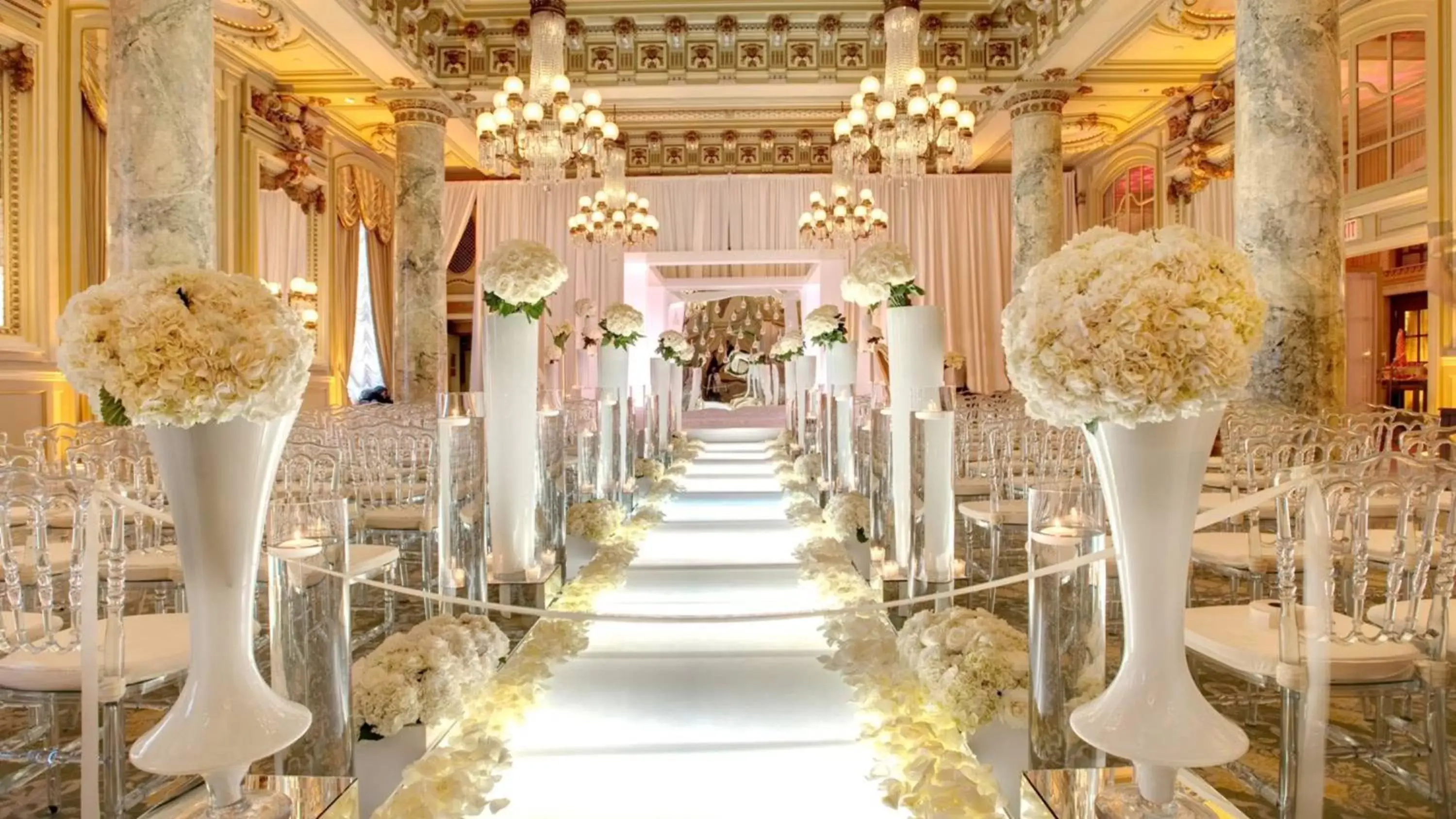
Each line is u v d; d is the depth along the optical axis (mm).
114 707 2391
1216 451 7668
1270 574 3389
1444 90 7492
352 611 4445
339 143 12336
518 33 10602
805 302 15805
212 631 1909
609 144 11547
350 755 2311
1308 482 2137
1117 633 3664
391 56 9648
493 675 3203
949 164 8406
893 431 4449
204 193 6332
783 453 10992
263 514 1973
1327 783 2547
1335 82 5781
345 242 12664
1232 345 1676
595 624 4059
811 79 10836
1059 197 10570
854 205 11734
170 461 1861
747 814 2355
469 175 14938
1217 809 2057
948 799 2240
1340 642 2348
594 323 14555
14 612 2383
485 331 4445
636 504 7484
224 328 1828
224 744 1869
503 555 4430
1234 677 3406
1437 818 2336
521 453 4430
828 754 2719
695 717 3004
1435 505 2236
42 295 7516
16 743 2877
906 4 7758
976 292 14570
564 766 2641
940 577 4039
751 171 14664
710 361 18188
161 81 6133
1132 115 12211
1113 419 1719
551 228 14750
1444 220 7457
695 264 14453
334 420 7039
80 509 2527
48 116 7539
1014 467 6059
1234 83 10273
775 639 3865
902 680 3096
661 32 10789
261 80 10453
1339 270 5777
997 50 10656
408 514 4742
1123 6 8539
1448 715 2965
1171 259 1716
